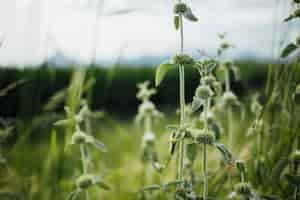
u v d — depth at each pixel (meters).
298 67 0.56
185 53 0.50
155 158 0.76
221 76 0.68
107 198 0.79
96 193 0.76
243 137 0.71
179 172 0.51
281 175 0.58
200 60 0.51
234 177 0.62
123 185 0.83
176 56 0.50
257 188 0.60
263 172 0.59
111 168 0.93
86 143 0.62
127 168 0.88
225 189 0.64
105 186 0.60
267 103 0.59
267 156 0.59
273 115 0.61
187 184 0.52
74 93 0.65
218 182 0.63
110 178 0.82
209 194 0.61
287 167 0.60
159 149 0.88
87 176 0.59
